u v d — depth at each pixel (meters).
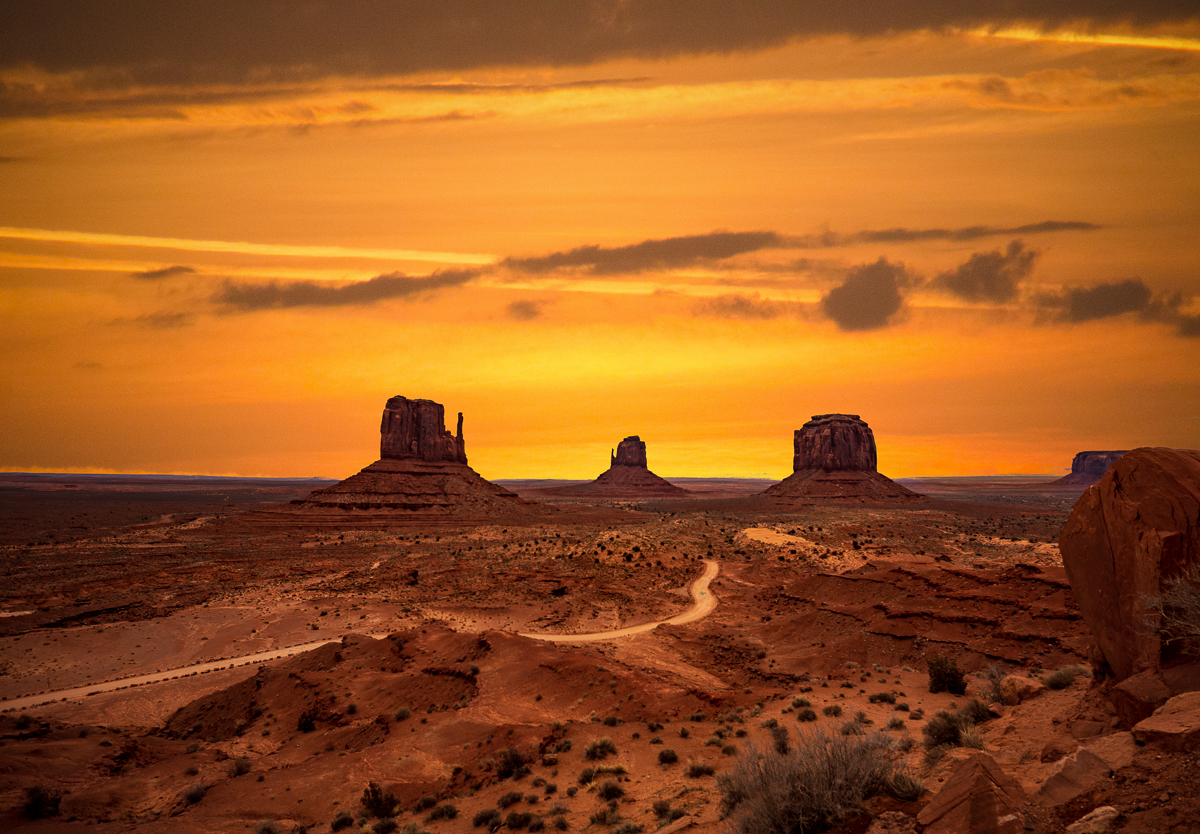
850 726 17.62
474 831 23.84
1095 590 14.98
